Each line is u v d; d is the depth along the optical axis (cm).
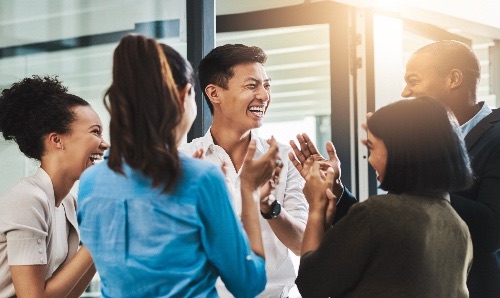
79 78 313
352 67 447
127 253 163
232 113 248
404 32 477
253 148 175
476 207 227
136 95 161
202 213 161
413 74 246
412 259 177
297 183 250
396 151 184
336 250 181
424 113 186
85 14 314
